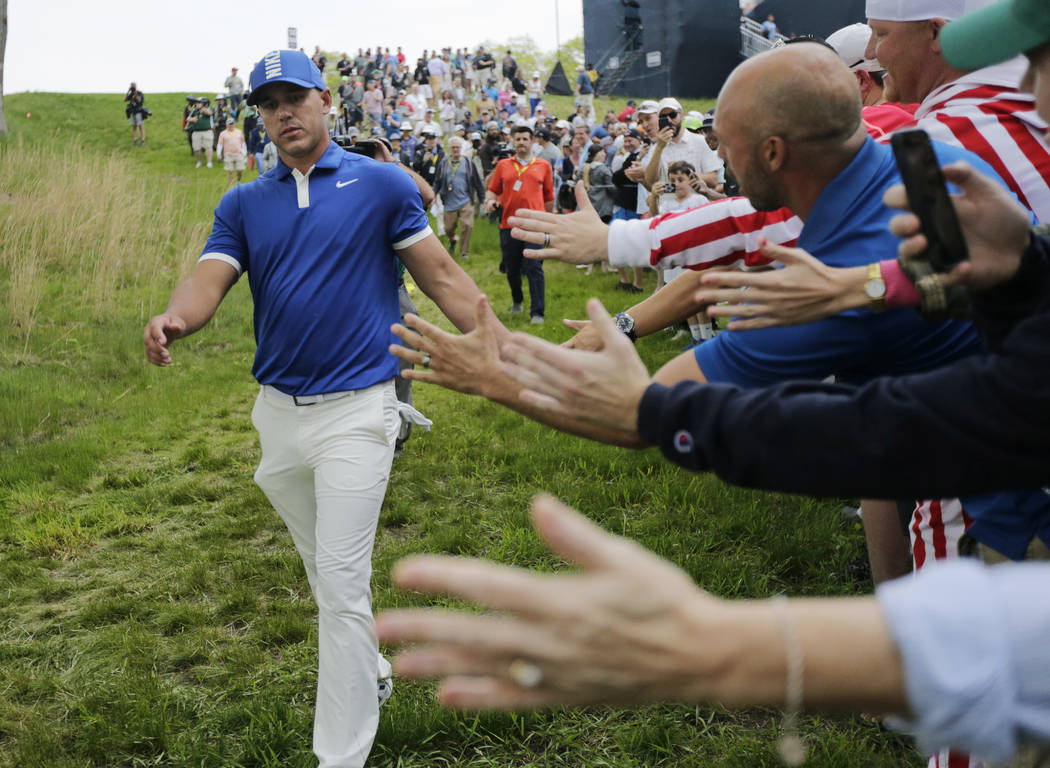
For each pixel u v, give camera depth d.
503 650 0.86
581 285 13.58
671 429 1.33
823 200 2.02
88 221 13.12
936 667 0.85
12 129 26.66
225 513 5.95
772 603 0.89
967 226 1.33
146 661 4.16
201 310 3.30
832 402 1.22
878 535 3.29
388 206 3.33
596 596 0.86
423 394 8.25
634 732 3.44
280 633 4.36
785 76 1.97
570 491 5.84
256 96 3.32
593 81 26.94
